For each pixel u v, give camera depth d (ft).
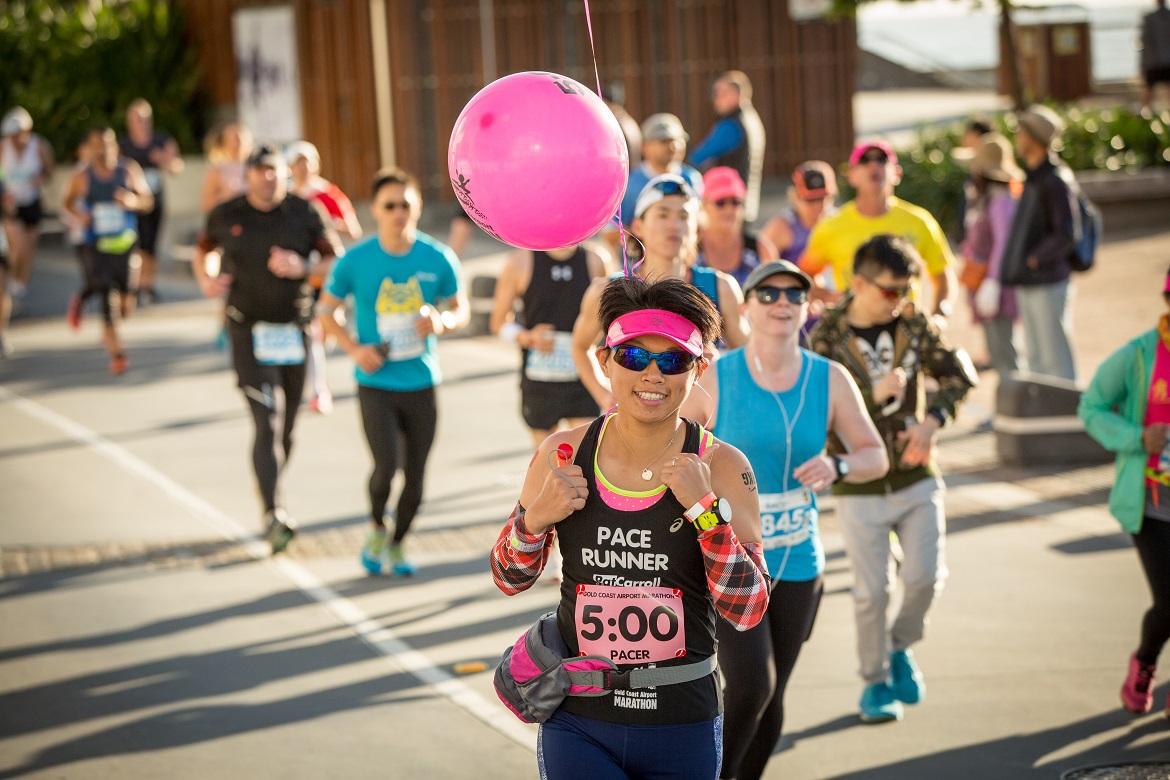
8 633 60.64
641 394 29.91
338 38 216.13
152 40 237.25
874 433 43.75
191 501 82.02
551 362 66.64
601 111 33.40
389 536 69.05
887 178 68.64
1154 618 48.26
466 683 54.19
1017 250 93.50
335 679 54.80
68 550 72.95
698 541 30.40
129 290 125.59
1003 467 84.58
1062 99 272.72
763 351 42.93
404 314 65.82
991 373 110.42
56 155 240.94
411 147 213.05
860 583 48.93
